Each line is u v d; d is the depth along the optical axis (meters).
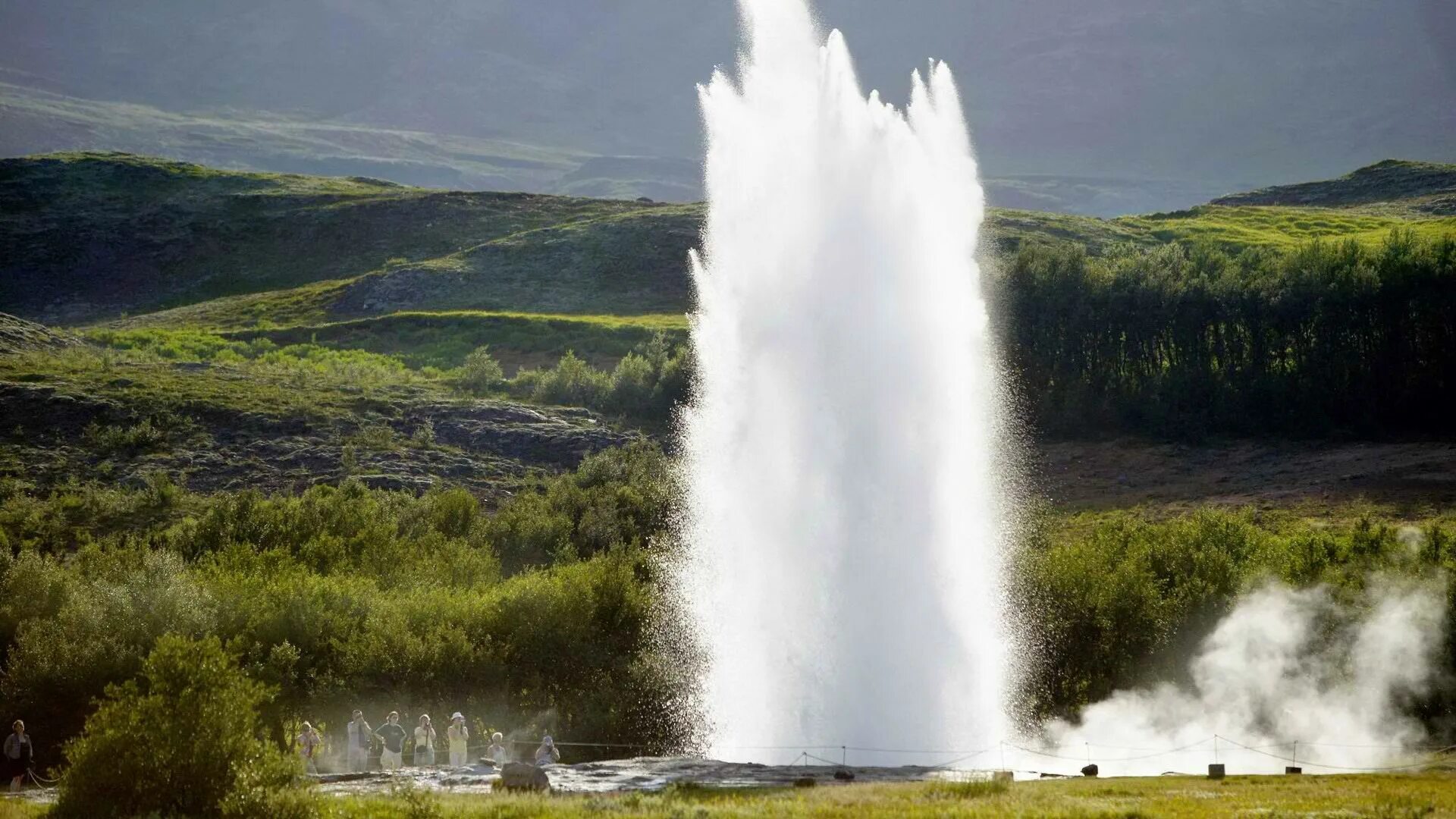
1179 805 54.44
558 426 189.62
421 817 52.75
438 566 122.69
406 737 92.50
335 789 64.88
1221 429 190.12
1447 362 185.62
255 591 104.12
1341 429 185.12
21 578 103.25
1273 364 196.00
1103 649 106.56
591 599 108.38
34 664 91.56
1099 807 53.09
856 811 52.22
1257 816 51.12
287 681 96.06
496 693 101.38
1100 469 181.25
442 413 193.38
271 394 196.25
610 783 65.56
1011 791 59.00
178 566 106.62
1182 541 120.50
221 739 52.88
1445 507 148.50
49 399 183.12
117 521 147.62
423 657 100.44
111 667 92.38
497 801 56.78
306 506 140.12
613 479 157.62
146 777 52.09
